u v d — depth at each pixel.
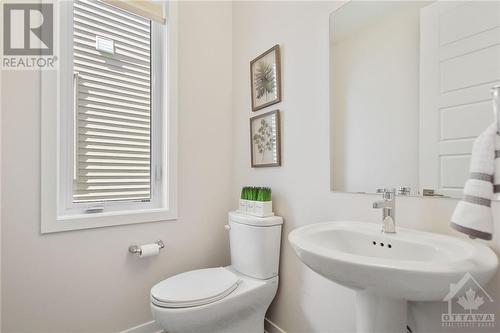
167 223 1.60
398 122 0.98
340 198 1.17
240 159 1.86
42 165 1.20
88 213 1.39
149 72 1.64
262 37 1.65
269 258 1.40
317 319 1.27
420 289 0.58
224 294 1.21
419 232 0.88
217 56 1.88
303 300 1.34
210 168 1.82
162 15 1.61
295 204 1.40
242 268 1.48
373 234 0.92
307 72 1.34
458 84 0.82
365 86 1.09
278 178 1.51
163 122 1.65
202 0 1.80
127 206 1.53
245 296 1.28
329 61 1.23
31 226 1.17
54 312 1.23
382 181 1.02
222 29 1.91
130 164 1.56
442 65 0.86
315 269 0.76
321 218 1.26
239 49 1.89
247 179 1.78
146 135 1.62
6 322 1.12
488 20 0.77
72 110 1.37
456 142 0.82
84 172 1.41
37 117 1.19
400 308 0.81
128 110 1.56
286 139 1.46
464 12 0.82
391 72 1.00
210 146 1.82
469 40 0.80
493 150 0.67
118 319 1.41
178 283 1.28
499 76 0.74
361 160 1.10
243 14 1.84
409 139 0.95
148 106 1.64
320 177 1.27
